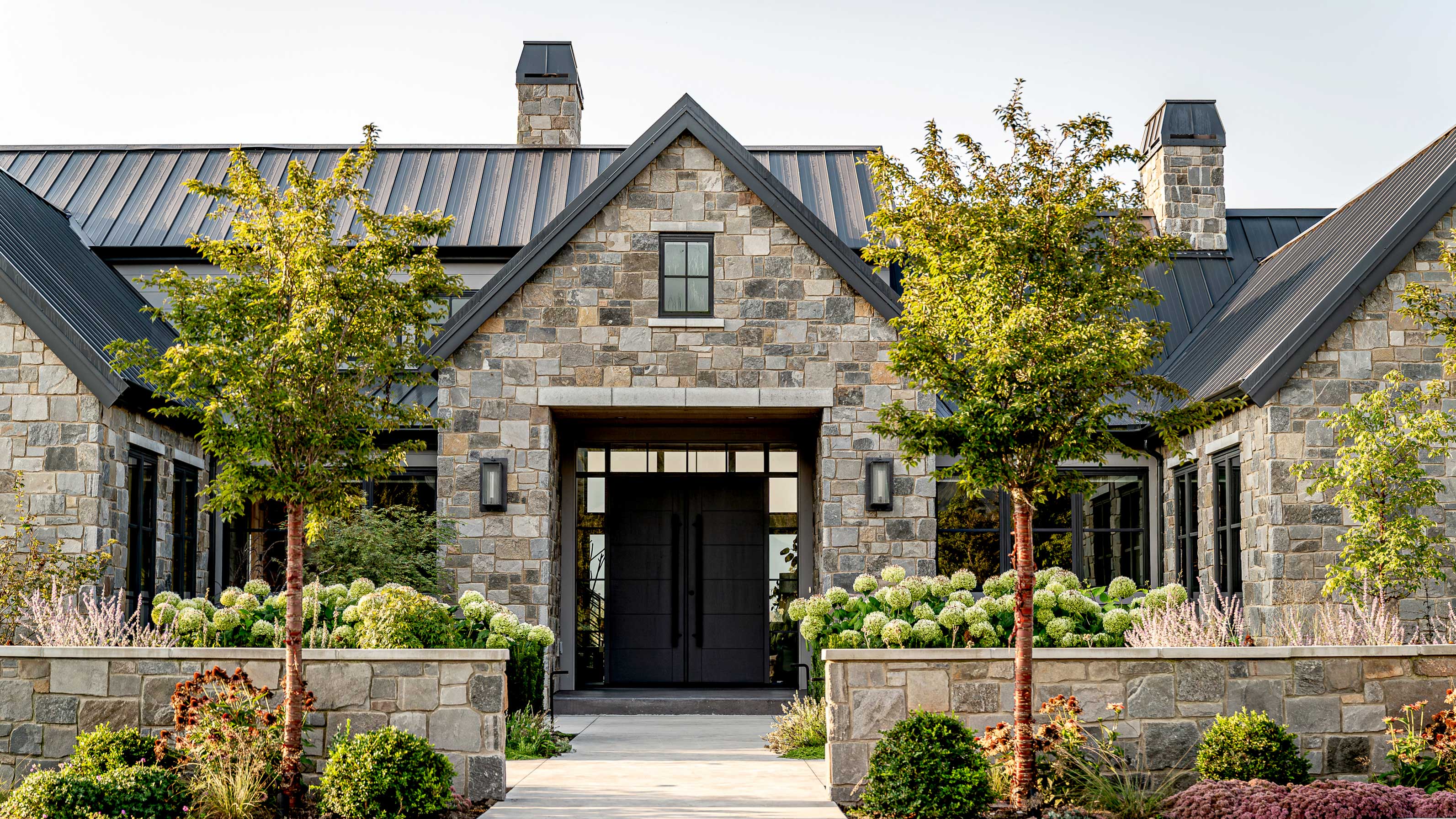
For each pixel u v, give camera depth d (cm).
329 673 998
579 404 1596
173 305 961
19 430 1384
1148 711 999
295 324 905
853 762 987
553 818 902
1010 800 931
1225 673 1005
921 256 1001
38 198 1769
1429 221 1423
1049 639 1105
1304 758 993
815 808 943
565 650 1752
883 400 1600
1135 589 1260
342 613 1198
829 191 1950
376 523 1530
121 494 1445
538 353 1608
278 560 1709
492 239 1847
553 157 2042
